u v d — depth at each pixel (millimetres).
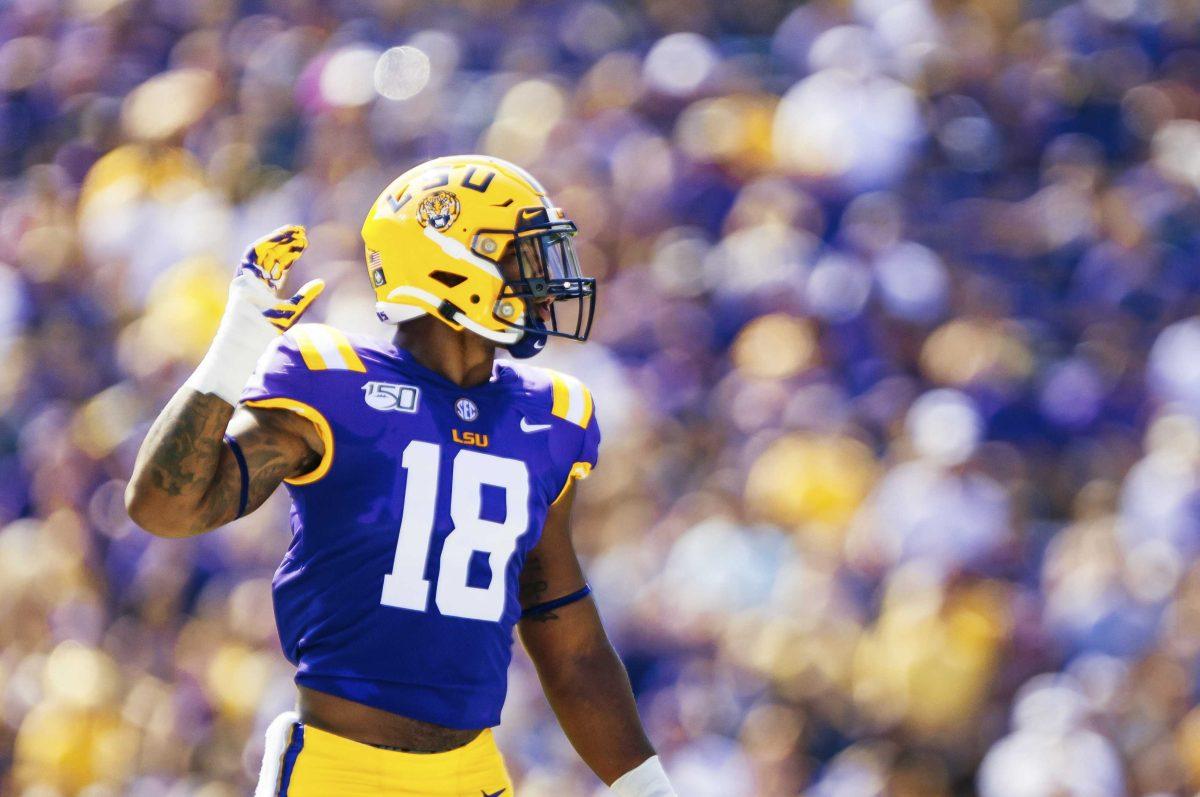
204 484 10484
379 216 12016
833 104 40375
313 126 46281
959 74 41312
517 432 11797
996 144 40375
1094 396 33219
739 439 34406
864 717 27422
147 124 46812
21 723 33719
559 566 12336
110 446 37625
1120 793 24719
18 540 37375
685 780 27641
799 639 28172
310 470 11242
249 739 30344
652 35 47906
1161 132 40438
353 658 11156
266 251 11055
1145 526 28359
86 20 51656
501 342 11969
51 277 44094
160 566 34281
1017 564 29281
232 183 45312
